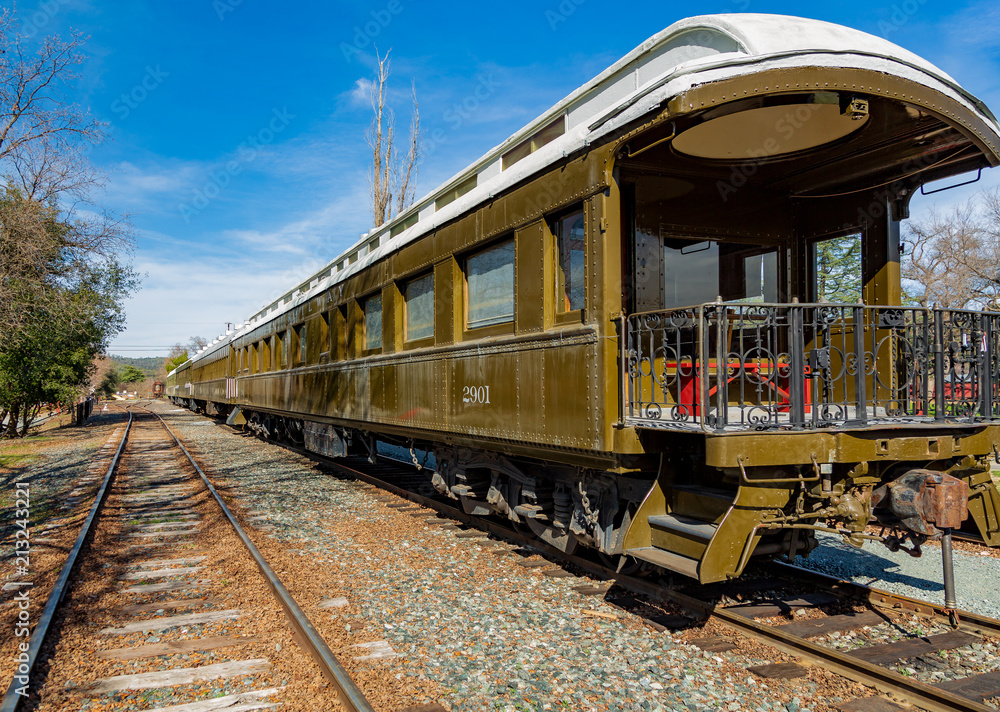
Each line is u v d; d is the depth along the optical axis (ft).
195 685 10.93
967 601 14.56
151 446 51.67
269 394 46.29
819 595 14.74
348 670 11.25
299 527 22.43
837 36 12.34
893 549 12.59
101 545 20.45
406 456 43.60
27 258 55.67
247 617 14.06
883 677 10.50
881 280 16.53
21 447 54.34
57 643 12.70
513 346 16.43
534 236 15.72
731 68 11.46
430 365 21.06
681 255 16.75
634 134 12.53
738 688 10.64
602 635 12.88
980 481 13.56
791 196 17.93
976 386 13.43
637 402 13.19
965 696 10.11
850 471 11.87
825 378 12.05
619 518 15.06
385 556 18.67
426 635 12.93
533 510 17.76
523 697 10.46
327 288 32.48
